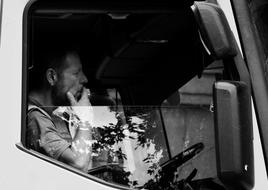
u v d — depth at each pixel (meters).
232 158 3.31
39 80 3.82
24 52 3.52
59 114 3.84
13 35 3.53
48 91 3.84
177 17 3.83
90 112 3.93
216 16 3.43
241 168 3.31
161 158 3.94
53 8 3.64
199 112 3.91
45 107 3.81
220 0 3.82
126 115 3.98
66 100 3.88
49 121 3.80
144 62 4.00
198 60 3.90
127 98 4.00
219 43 3.42
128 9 3.73
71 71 3.91
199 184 3.85
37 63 3.82
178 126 3.96
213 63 3.81
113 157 3.89
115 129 3.94
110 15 3.78
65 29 3.86
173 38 3.93
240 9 3.84
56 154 3.78
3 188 3.37
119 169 3.88
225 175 3.32
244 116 3.35
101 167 3.85
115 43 3.95
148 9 3.73
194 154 3.90
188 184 3.89
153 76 4.02
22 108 3.47
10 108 3.45
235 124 3.32
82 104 3.92
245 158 3.33
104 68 3.98
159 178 3.91
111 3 3.71
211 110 3.86
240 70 3.66
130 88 4.01
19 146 3.41
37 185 3.41
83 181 3.47
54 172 3.44
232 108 3.33
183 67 3.96
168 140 3.96
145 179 3.90
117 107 3.98
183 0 3.75
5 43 3.51
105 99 3.97
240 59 3.67
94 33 3.91
